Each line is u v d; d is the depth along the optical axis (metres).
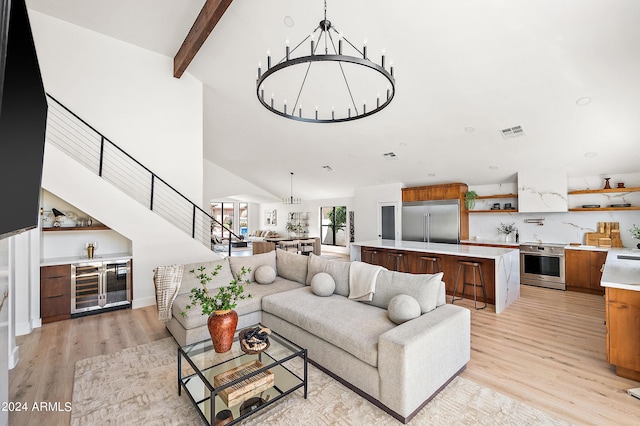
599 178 5.25
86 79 4.50
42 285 3.61
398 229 7.62
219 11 3.26
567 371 2.51
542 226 5.84
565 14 2.71
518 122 4.33
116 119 4.71
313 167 7.89
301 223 11.91
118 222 4.14
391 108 4.70
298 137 6.39
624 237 5.01
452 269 4.94
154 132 5.01
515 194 5.91
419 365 1.99
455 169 6.18
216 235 13.29
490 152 5.27
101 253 4.55
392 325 2.44
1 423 1.24
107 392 2.23
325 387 2.31
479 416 1.96
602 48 2.93
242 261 4.02
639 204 4.88
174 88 5.20
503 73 3.52
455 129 4.83
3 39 0.84
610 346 2.46
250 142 7.18
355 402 2.13
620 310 2.41
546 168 5.44
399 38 3.39
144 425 1.89
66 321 3.70
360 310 2.79
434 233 6.81
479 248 4.77
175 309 3.11
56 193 3.74
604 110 3.73
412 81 4.01
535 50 3.13
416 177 7.03
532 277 5.57
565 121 4.08
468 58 3.43
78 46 4.45
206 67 4.93
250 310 3.22
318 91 4.70
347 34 3.48
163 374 2.48
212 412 1.71
